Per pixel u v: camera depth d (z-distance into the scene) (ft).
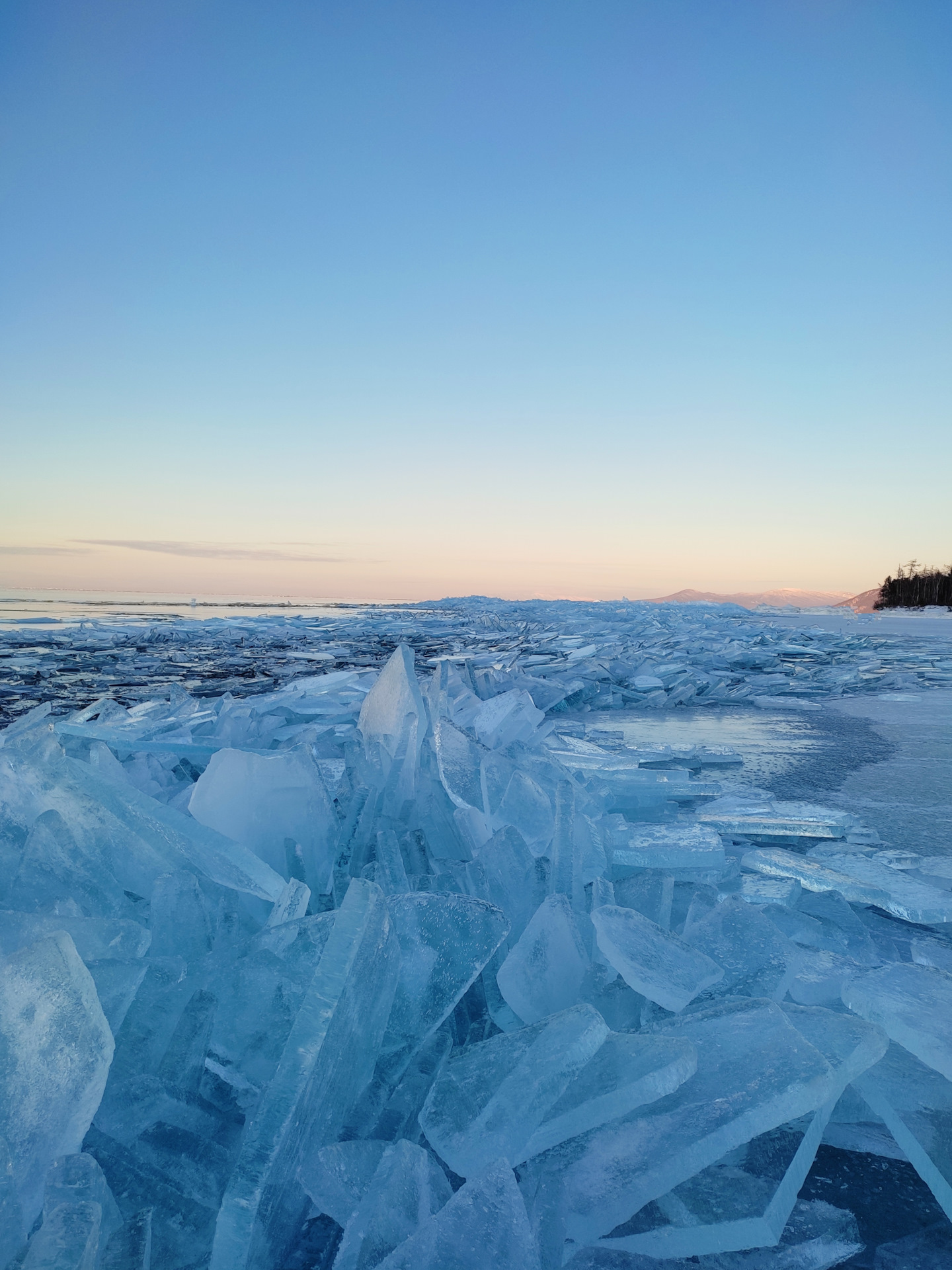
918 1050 3.10
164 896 3.66
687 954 3.76
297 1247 2.63
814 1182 3.15
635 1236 2.62
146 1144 2.66
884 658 34.22
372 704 7.35
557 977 3.71
